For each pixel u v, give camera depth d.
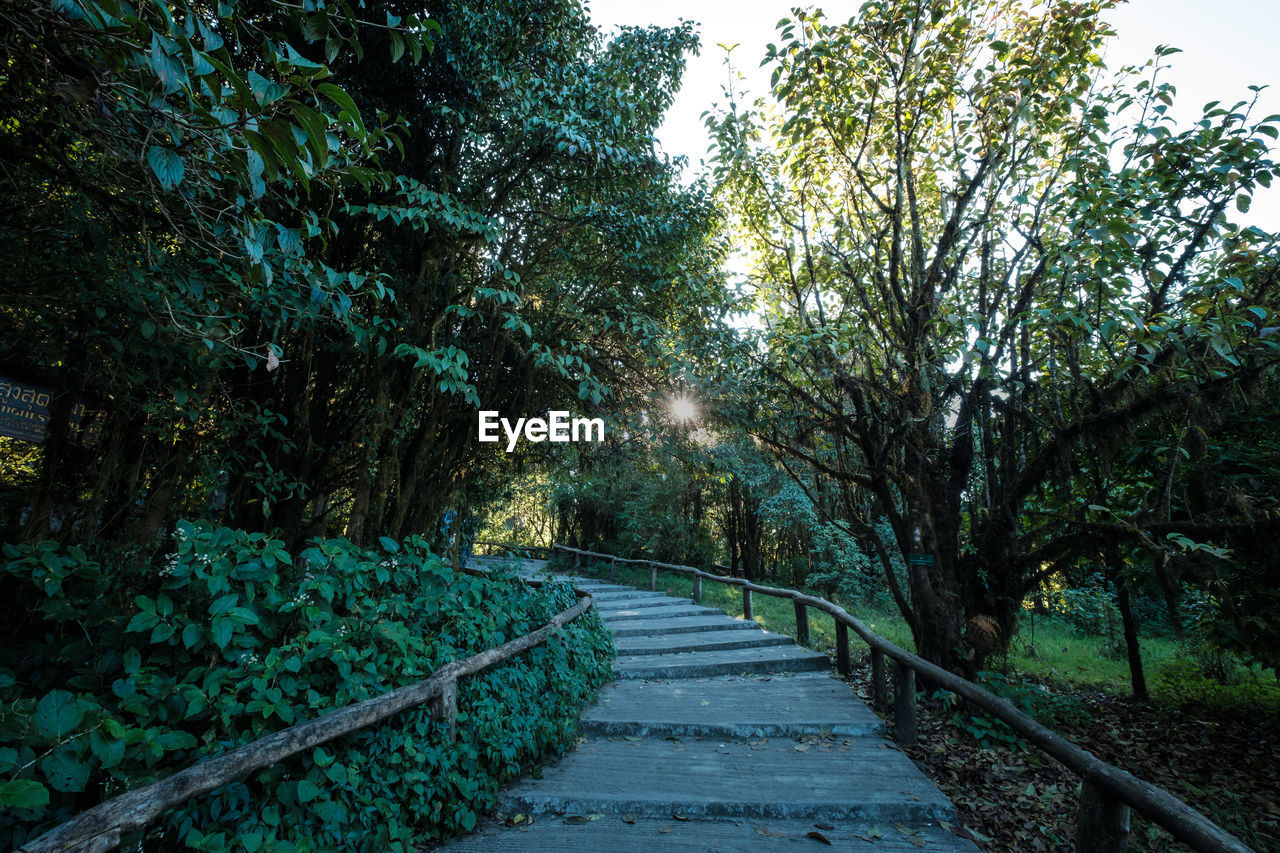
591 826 3.52
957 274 6.67
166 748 2.42
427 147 6.11
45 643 3.02
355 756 2.98
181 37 1.53
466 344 6.73
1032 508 6.63
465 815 3.40
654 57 7.22
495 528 21.70
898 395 6.19
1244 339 4.24
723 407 7.34
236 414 4.91
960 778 4.36
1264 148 4.32
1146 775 4.77
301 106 1.61
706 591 14.96
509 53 6.13
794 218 7.09
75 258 3.44
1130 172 4.68
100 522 4.52
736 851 3.23
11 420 4.12
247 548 3.11
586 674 5.93
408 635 3.65
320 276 3.61
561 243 7.30
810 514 15.06
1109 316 4.58
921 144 6.63
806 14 5.82
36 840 1.68
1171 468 5.00
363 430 6.45
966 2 5.84
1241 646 5.43
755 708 5.53
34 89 2.25
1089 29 5.40
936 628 5.82
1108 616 10.01
